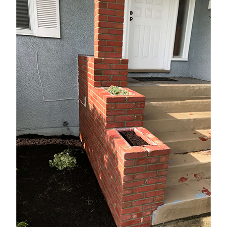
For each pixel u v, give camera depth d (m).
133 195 1.98
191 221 2.32
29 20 3.70
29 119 4.18
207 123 3.32
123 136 2.27
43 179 2.98
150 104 3.26
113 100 2.28
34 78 3.97
